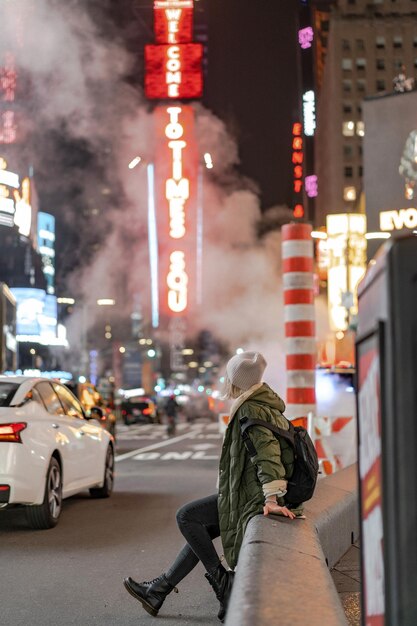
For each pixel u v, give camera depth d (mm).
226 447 5457
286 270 14641
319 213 137125
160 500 13320
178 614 6395
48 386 11711
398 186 26484
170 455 24125
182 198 88812
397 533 2141
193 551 5949
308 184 140750
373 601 2496
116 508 12359
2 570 8008
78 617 6289
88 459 12305
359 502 2732
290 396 14602
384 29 120562
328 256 58812
